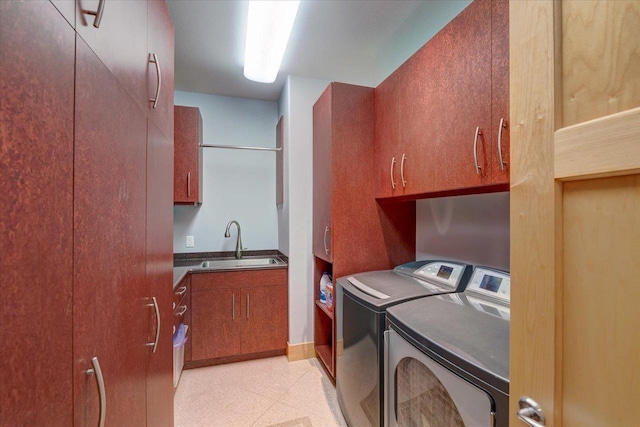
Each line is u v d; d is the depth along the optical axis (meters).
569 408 0.56
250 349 2.50
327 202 2.17
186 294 2.35
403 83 1.72
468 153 1.23
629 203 0.48
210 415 1.83
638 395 0.47
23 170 0.42
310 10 1.71
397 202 2.19
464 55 1.24
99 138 0.63
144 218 0.92
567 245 0.57
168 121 1.24
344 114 2.08
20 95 0.41
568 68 0.56
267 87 2.80
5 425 0.38
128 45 0.79
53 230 0.48
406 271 1.92
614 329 0.50
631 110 0.47
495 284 1.36
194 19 1.78
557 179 0.58
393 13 1.74
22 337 0.42
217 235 3.01
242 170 3.09
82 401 0.56
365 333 1.48
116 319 0.71
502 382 0.76
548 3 0.59
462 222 1.74
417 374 1.11
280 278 2.57
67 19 0.51
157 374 1.05
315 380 2.23
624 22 0.48
